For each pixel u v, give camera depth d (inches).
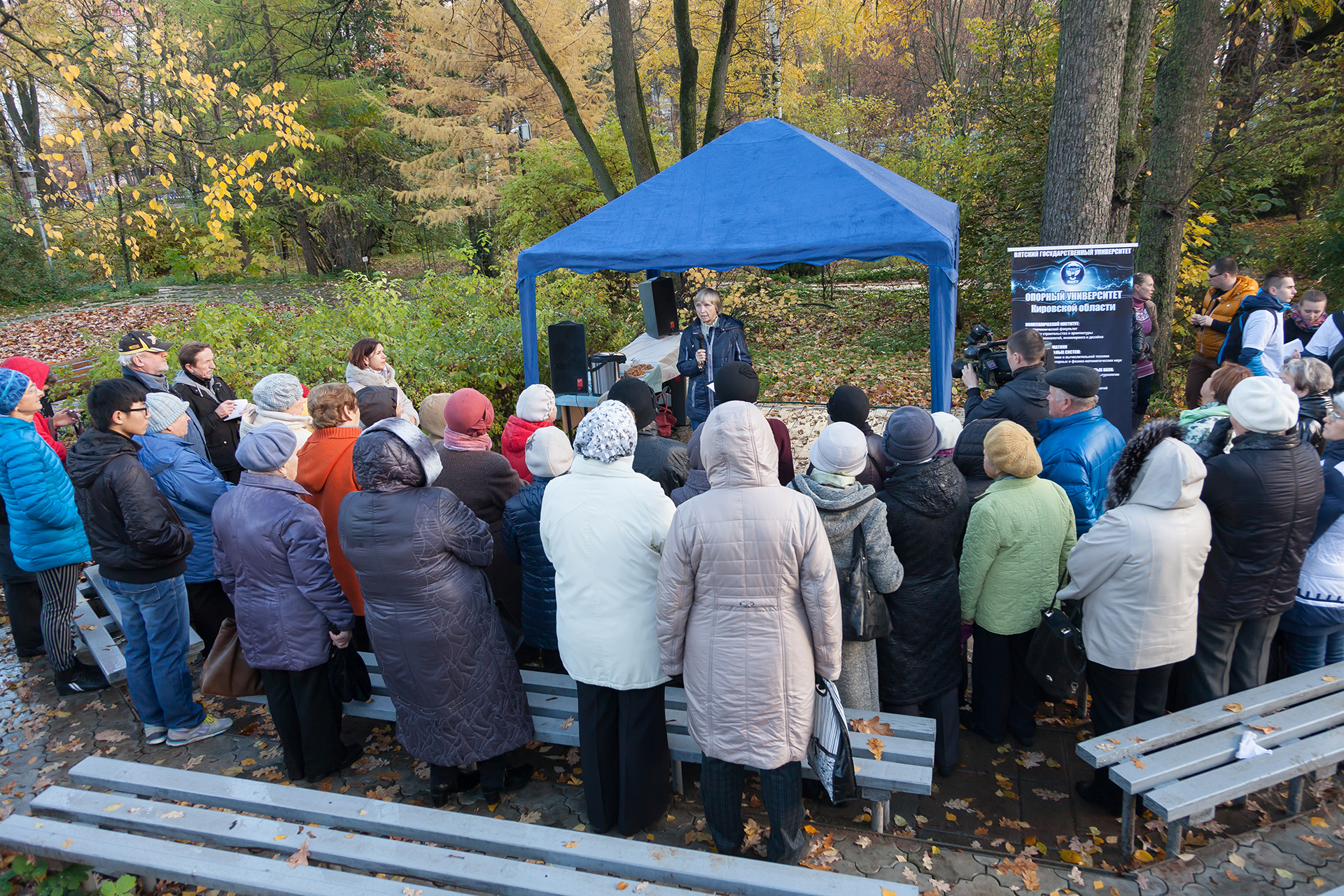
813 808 113.4
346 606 113.0
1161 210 305.9
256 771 126.9
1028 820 109.0
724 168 238.4
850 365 413.4
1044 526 111.0
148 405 136.9
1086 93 254.4
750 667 87.0
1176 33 293.0
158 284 907.4
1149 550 97.6
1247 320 232.1
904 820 109.7
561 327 253.3
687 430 307.6
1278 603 109.0
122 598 125.7
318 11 587.8
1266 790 113.4
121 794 113.7
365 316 315.9
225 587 114.9
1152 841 104.2
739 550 85.1
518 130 584.4
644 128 415.2
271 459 109.8
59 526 143.4
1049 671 107.7
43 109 678.5
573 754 128.7
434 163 852.6
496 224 810.2
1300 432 116.4
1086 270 210.4
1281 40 475.2
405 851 96.4
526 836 98.0
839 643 88.6
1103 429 128.9
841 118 751.7
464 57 786.8
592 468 96.3
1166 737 101.5
